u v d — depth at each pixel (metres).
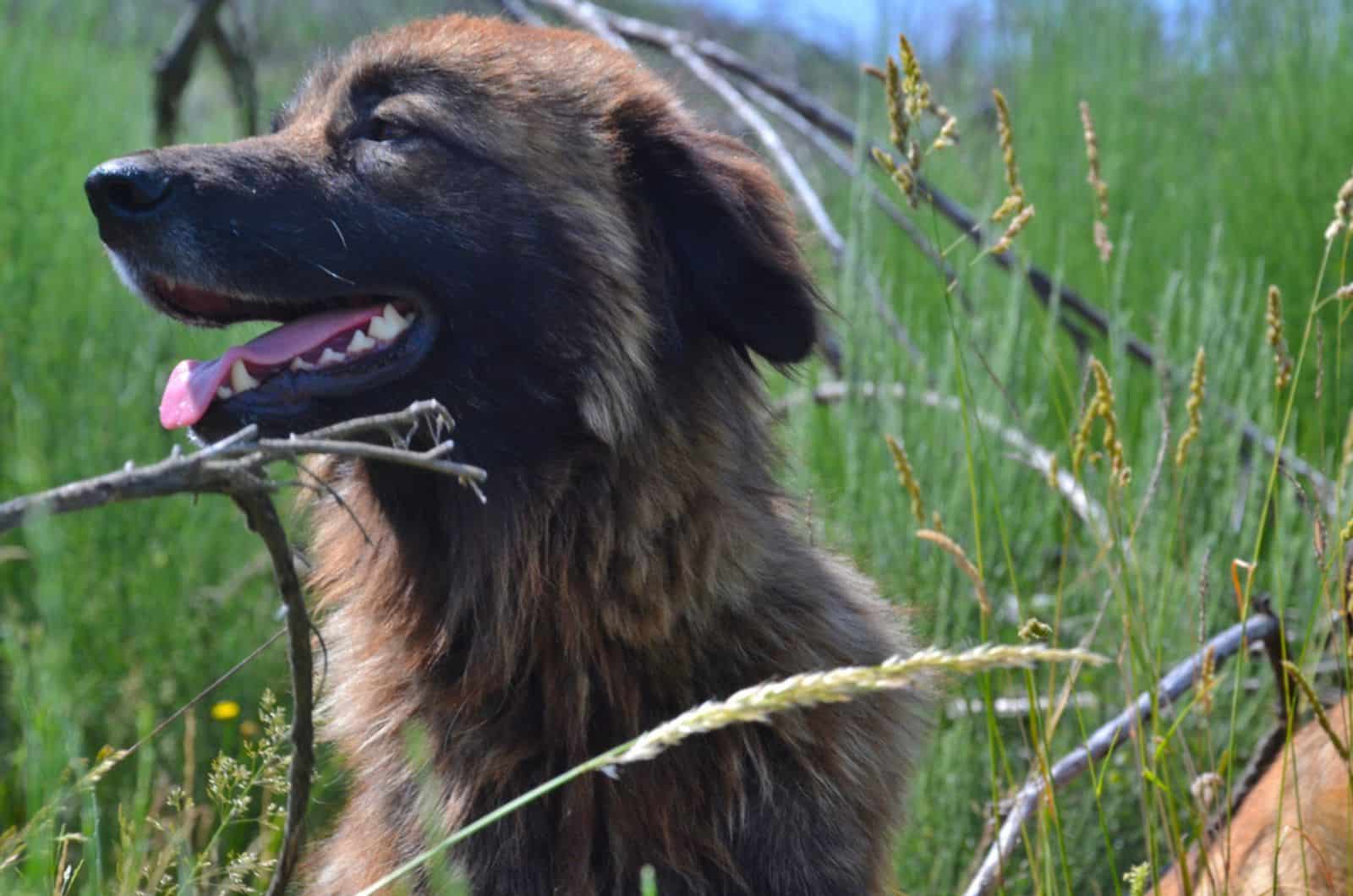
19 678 1.04
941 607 1.48
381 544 1.21
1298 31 2.47
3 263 1.87
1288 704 1.11
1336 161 2.16
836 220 2.21
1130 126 2.43
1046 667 1.46
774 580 1.19
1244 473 1.64
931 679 1.27
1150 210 2.30
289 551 0.93
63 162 2.08
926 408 1.61
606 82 1.23
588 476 1.17
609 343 1.18
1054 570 1.68
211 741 1.61
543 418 1.18
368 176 1.18
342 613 1.24
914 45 2.45
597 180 1.20
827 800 1.15
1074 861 1.42
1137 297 2.16
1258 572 1.51
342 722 1.21
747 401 1.23
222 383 1.16
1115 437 1.16
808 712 1.15
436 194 1.18
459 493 1.18
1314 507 1.17
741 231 1.20
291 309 1.21
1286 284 2.09
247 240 1.17
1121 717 1.22
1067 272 2.20
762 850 1.15
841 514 1.57
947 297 1.16
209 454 0.90
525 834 1.15
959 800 1.42
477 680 1.17
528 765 1.16
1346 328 1.96
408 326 1.19
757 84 2.03
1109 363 1.94
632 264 1.20
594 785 1.14
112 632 1.63
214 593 1.67
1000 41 2.71
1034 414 1.73
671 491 1.17
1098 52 2.54
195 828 1.38
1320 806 1.22
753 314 1.20
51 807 0.93
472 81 1.20
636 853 1.14
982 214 1.89
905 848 1.41
